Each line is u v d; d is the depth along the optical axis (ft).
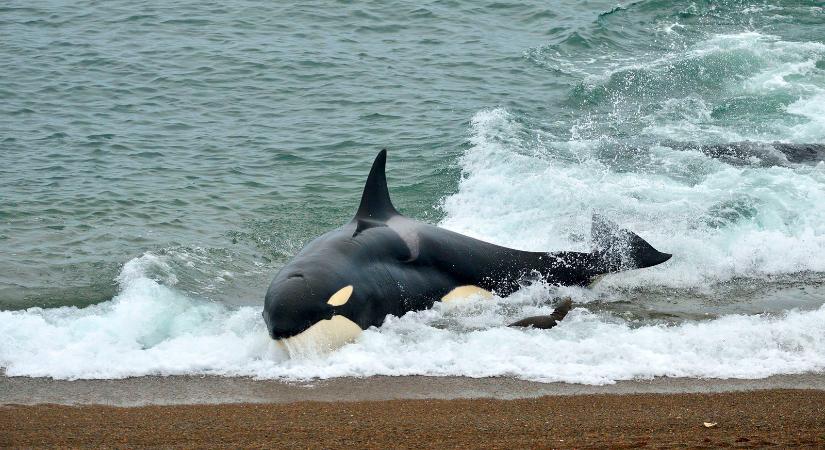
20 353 137.28
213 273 175.32
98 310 155.63
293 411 116.78
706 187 218.18
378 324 151.94
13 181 227.40
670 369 133.59
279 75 322.34
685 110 276.62
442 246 167.32
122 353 137.90
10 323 146.20
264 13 391.45
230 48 350.43
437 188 221.05
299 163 244.22
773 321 152.66
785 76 301.63
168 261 178.09
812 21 359.87
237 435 105.19
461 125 268.21
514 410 116.67
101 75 323.57
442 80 313.94
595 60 329.93
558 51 341.41
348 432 106.32
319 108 290.56
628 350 139.23
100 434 106.01
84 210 208.13
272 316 137.28
